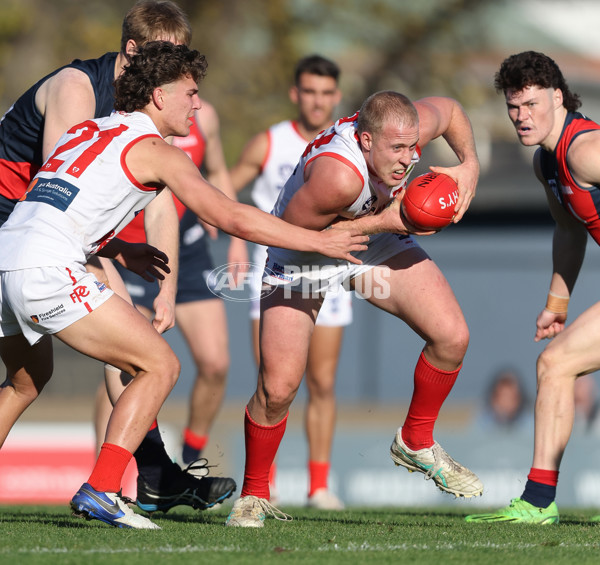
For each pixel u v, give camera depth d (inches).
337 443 1369.3
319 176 676.7
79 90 738.2
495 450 1354.6
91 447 1344.7
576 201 780.0
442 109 762.8
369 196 690.2
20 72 2886.3
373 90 3240.7
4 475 1328.7
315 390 1092.5
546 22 4325.8
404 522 774.5
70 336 633.6
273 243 634.8
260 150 1176.2
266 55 3019.2
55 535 633.6
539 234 2217.0
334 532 682.8
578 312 2085.4
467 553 586.6
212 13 2977.4
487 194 2300.7
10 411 740.0
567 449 1354.6
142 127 649.6
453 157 2844.5
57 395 2053.4
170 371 645.9
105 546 588.4
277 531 684.1
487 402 1736.0
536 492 769.6
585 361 766.5
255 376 2094.0
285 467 1347.2
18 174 762.8
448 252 2187.5
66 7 2913.4
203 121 1065.5
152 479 805.2
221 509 979.3
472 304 2175.2
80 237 634.2
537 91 768.9
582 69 3976.4
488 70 3740.2
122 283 767.7
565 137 772.6
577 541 650.2
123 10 2950.3
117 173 633.0
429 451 783.7
